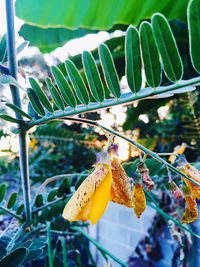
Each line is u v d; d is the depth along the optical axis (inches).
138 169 2.8
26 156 3.7
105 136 3.0
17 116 3.4
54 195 4.4
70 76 2.8
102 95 2.7
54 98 3.0
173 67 2.3
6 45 3.4
